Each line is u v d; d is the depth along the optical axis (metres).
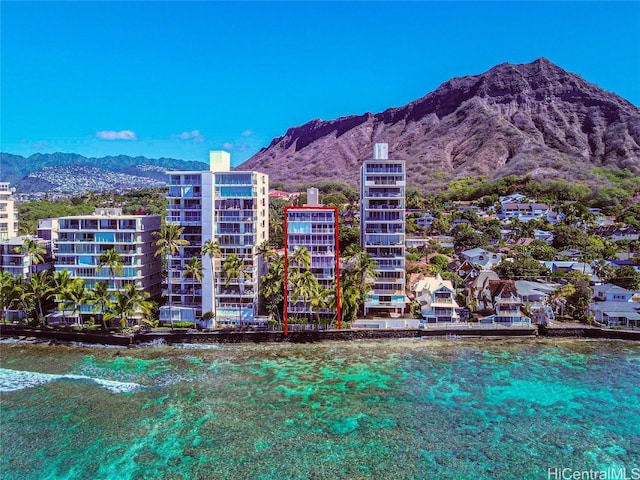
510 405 67.12
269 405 66.94
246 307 100.69
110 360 85.38
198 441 57.53
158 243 96.81
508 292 101.69
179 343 94.50
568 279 125.75
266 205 114.44
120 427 60.84
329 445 56.62
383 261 108.25
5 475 50.91
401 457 54.16
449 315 100.31
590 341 96.06
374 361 84.44
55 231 109.94
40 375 78.06
